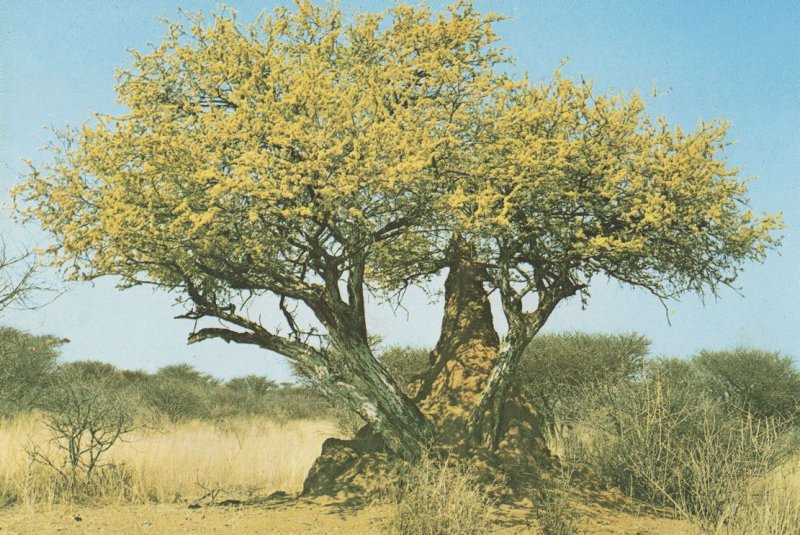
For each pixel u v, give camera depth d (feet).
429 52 39.65
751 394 77.92
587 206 40.06
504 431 39.65
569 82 39.70
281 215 33.91
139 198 33.73
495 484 35.76
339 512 32.83
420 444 37.78
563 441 48.47
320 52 39.09
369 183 33.35
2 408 64.69
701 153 39.32
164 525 30.04
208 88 38.37
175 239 34.17
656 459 35.65
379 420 38.75
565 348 75.46
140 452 45.06
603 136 40.11
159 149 33.53
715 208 37.55
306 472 49.49
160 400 92.58
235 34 38.81
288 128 32.73
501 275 41.39
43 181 34.65
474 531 28.04
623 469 39.47
